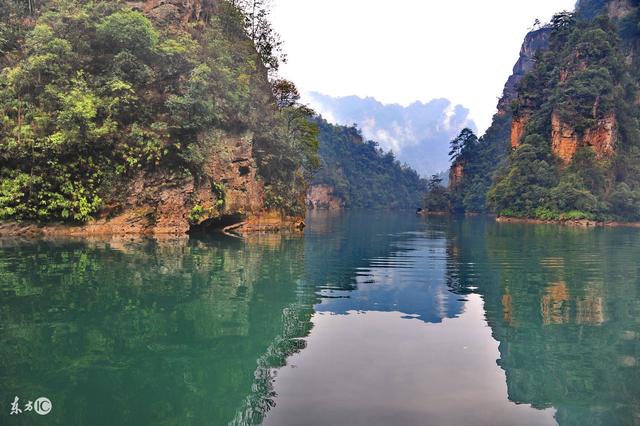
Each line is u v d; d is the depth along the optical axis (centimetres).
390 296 1291
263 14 4881
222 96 3350
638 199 6544
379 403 599
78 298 1115
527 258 2231
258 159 3750
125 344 811
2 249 1967
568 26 9400
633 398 630
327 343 851
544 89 8562
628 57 9269
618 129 7525
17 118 2552
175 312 1028
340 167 16700
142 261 1733
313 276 1614
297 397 615
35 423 538
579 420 563
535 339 891
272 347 821
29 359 731
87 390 631
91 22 2870
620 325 998
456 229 4862
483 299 1261
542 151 7762
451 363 755
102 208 2728
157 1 3466
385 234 3984
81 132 2583
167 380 668
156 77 3033
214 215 3173
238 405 588
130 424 538
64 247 2069
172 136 2953
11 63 2714
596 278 1630
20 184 2494
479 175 12169
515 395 632
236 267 1717
